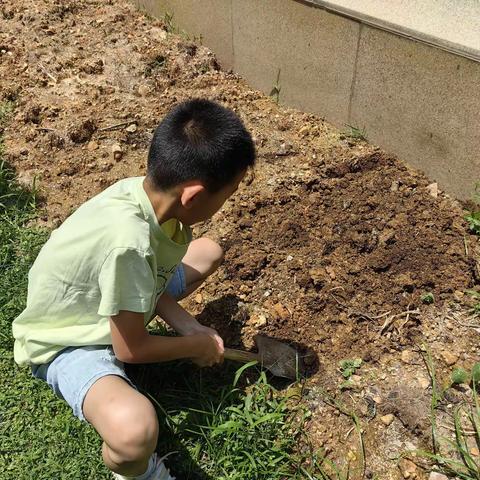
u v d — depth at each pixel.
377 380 1.16
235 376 1.14
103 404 0.90
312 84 1.78
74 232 0.93
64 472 1.04
